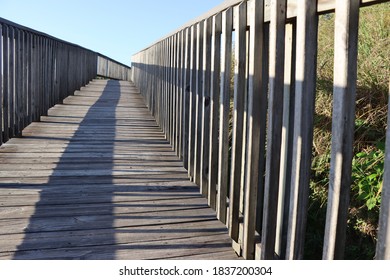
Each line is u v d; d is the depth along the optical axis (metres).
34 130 4.35
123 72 17.83
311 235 2.37
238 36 1.88
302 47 1.26
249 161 1.72
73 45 7.41
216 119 2.31
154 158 3.51
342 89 1.08
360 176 2.18
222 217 2.15
